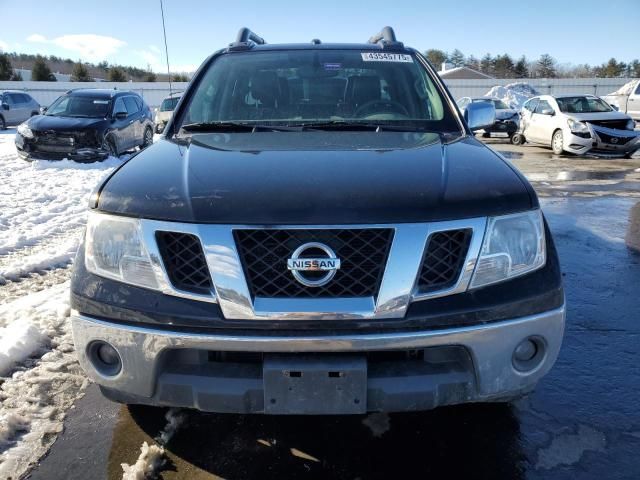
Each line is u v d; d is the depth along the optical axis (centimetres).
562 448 225
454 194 189
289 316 175
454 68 5488
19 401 254
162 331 181
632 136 1208
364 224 177
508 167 220
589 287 411
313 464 216
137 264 187
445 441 229
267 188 188
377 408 187
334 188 187
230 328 177
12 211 691
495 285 188
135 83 3925
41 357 297
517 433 235
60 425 238
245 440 229
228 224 179
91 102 1223
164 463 215
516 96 3212
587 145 1221
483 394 189
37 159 1138
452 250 185
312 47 347
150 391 189
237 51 347
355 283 179
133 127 1293
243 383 184
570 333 334
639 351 311
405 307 177
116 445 225
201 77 326
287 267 177
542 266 197
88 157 1126
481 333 182
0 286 421
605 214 651
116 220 192
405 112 300
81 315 193
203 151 235
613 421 244
